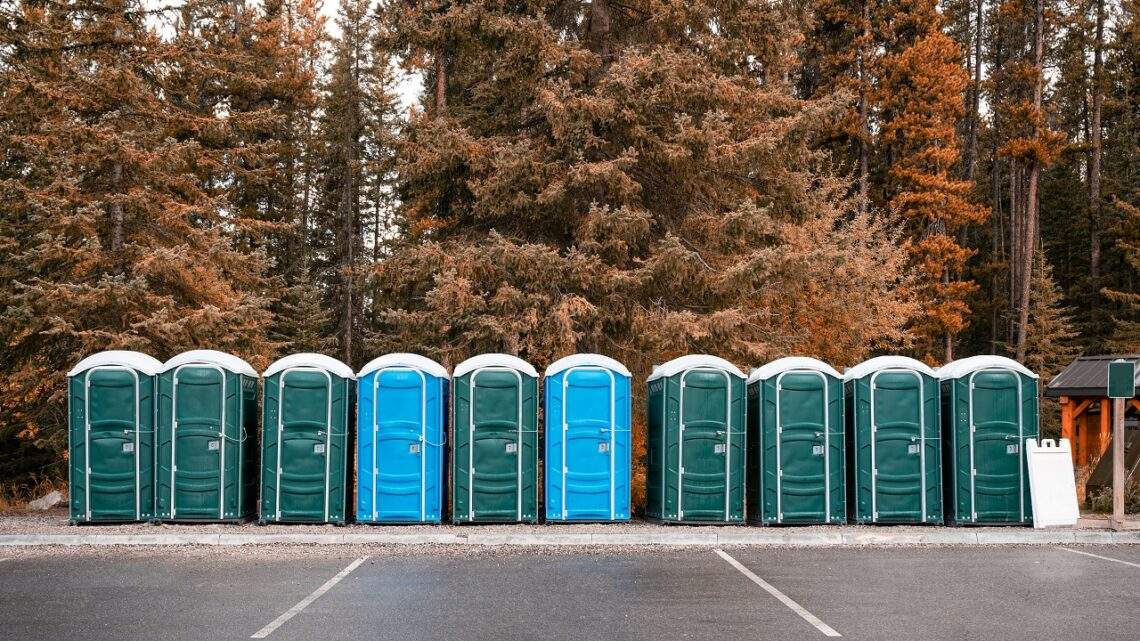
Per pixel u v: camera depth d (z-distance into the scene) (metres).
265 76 40.09
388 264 20.97
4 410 20.75
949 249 39.31
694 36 21.64
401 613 8.79
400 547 13.02
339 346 41.94
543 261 19.20
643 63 19.52
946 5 53.12
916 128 39.31
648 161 20.73
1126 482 17.19
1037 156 41.16
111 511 14.34
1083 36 48.44
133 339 18.08
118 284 18.23
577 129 19.58
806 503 14.84
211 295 20.66
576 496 14.98
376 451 14.75
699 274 19.58
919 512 14.82
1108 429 22.09
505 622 8.43
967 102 52.91
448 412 15.78
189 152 19.94
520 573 10.96
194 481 14.48
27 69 20.03
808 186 26.62
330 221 44.97
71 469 14.35
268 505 14.54
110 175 19.89
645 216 19.11
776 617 8.66
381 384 14.82
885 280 26.44
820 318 23.75
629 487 15.16
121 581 10.41
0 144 20.12
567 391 15.08
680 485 14.88
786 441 14.90
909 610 8.97
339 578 10.61
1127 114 50.94
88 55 20.44
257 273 22.34
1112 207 48.19
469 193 21.81
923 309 39.09
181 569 11.22
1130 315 46.47
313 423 14.66
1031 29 48.03
